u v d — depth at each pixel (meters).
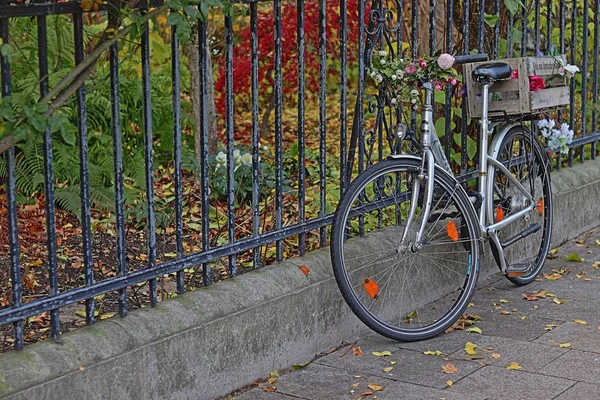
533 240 6.65
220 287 4.45
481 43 6.14
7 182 3.58
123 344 3.86
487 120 5.64
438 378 4.52
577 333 5.10
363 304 5.10
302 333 4.76
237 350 4.38
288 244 5.72
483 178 5.63
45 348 3.67
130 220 6.52
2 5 3.48
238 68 10.85
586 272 6.34
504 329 5.21
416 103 5.35
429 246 5.61
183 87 8.92
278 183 4.80
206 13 3.88
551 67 5.94
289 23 10.81
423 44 7.72
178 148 4.25
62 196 6.55
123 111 7.68
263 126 10.73
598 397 4.25
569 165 7.36
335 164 8.66
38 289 5.06
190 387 4.15
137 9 3.89
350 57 11.98
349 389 4.43
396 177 5.51
